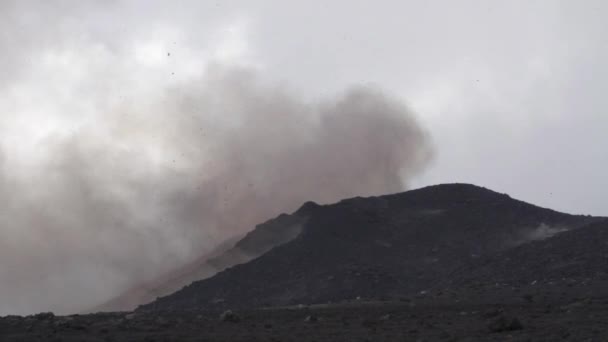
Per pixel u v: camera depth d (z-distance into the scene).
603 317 178.62
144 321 183.62
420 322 183.62
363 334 159.88
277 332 164.50
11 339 147.25
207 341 148.38
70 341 144.88
